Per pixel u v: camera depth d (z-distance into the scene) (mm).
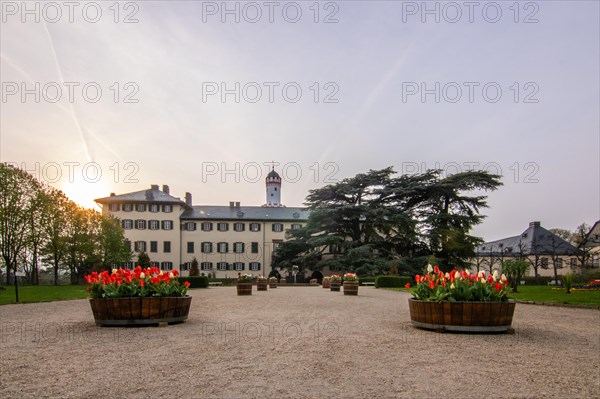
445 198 46406
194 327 9578
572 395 4590
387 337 8297
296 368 5656
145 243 64938
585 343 7793
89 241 45875
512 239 74875
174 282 10430
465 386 4883
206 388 4738
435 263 37969
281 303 17156
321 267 48969
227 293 26141
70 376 5250
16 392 4613
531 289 26312
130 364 5875
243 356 6395
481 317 8820
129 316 9625
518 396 4547
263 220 68312
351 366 5797
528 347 7359
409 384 4941
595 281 29281
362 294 24359
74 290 28156
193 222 67000
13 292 25297
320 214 48688
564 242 65062
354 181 49844
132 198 65812
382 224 45469
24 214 40156
